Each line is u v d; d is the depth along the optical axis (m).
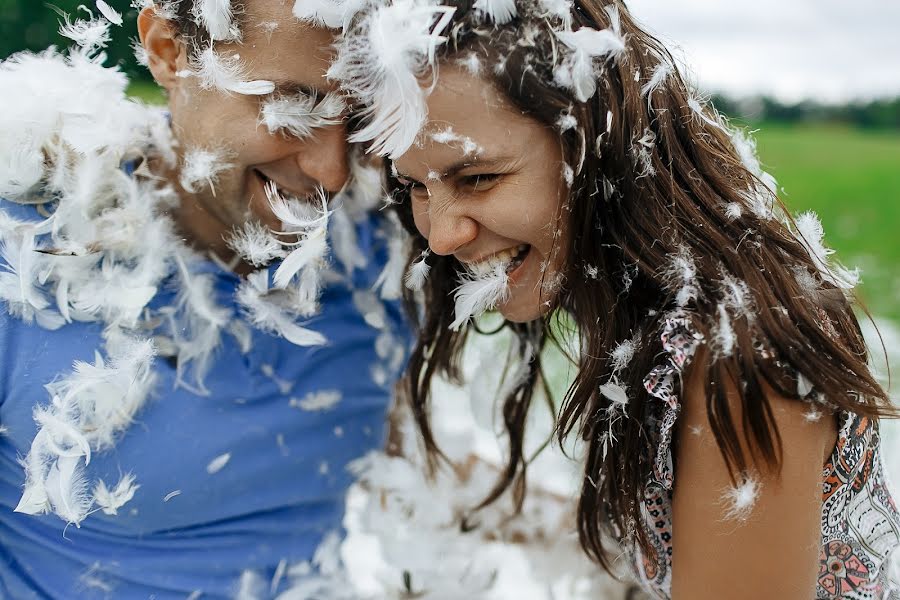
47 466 1.30
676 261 1.17
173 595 1.45
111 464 1.34
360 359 1.55
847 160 8.22
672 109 1.25
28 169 1.35
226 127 1.28
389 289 1.55
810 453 1.13
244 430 1.41
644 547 1.32
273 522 1.50
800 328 1.14
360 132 1.19
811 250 1.29
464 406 1.93
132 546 1.42
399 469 1.71
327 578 1.57
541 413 2.05
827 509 1.24
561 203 1.17
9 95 1.38
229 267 1.46
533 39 1.10
